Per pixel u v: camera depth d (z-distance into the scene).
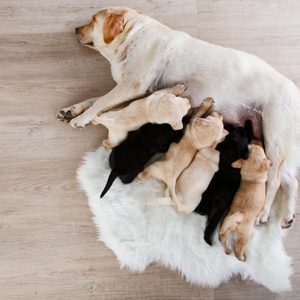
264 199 2.04
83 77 2.28
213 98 2.04
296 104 2.00
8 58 2.27
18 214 2.21
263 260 2.12
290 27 2.34
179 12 2.33
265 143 2.03
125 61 2.09
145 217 2.15
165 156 2.09
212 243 2.12
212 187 2.04
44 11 2.30
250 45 2.33
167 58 2.04
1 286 2.18
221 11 2.34
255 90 2.01
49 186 2.23
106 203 2.16
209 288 2.19
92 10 2.32
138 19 2.07
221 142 2.01
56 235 2.21
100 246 2.21
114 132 2.08
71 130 2.25
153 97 1.97
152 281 2.19
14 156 2.24
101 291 2.19
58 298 2.19
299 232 2.21
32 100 2.26
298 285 2.19
